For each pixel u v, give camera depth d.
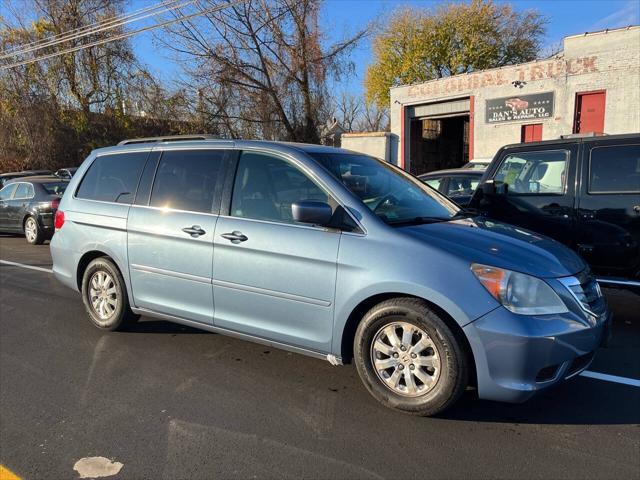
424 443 3.17
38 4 28.31
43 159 27.55
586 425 3.40
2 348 4.88
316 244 3.71
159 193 4.77
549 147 5.84
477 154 21.59
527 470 2.89
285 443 3.18
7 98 26.77
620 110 17.38
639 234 5.19
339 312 3.62
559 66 18.66
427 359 3.39
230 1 23.45
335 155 4.31
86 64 28.89
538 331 3.11
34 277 8.09
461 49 37.12
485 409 3.61
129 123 29.47
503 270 3.22
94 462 2.99
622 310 6.03
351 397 3.81
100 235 5.09
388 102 41.09
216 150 4.52
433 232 3.58
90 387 4.01
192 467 2.94
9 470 2.92
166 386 4.02
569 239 5.65
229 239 4.13
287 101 26.19
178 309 4.56
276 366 4.41
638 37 16.77
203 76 25.06
